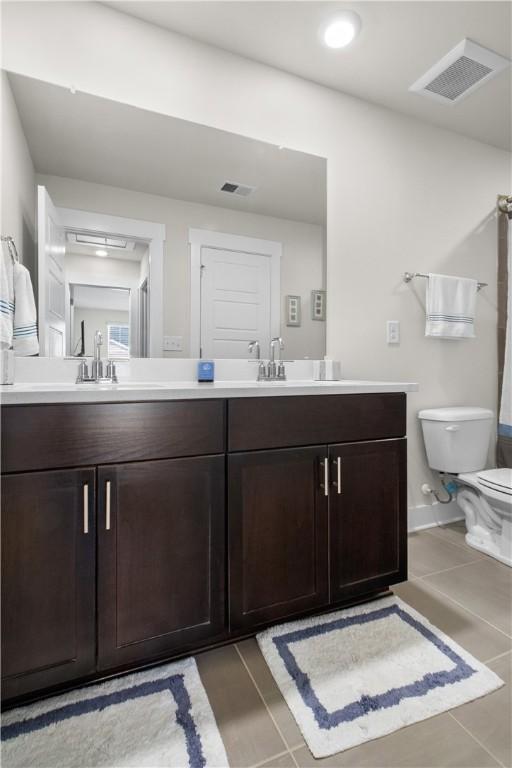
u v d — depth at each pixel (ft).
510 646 3.99
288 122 6.12
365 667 3.68
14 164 4.70
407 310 7.18
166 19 5.17
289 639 4.08
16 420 3.06
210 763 2.80
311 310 6.42
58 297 5.04
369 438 4.65
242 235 5.99
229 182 5.88
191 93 5.50
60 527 3.19
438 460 6.93
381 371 6.95
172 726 3.08
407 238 7.16
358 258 6.73
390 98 6.68
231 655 3.92
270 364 6.02
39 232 4.93
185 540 3.65
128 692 3.41
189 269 5.71
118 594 3.39
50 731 3.04
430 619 4.45
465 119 7.24
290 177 6.21
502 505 5.82
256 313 6.08
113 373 5.05
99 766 2.78
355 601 4.82
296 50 5.65
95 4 4.96
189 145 5.59
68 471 3.22
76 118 5.01
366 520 4.60
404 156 7.11
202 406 3.74
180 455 3.64
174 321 5.63
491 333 8.14
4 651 3.02
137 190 5.42
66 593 3.21
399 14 5.02
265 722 3.14
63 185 5.04
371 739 2.98
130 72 5.16
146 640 3.49
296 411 4.20
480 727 3.08
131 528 3.44
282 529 4.10
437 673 3.59
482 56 5.70
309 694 3.37
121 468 3.41
